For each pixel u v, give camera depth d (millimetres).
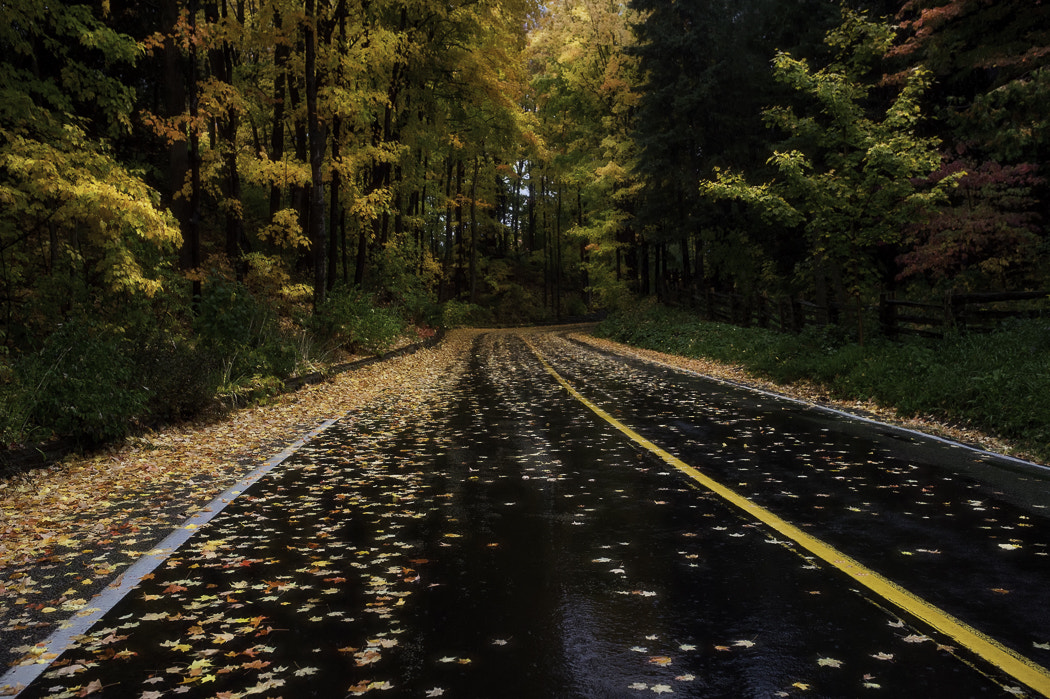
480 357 23672
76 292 10672
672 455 7789
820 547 4637
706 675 2979
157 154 23953
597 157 36625
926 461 7254
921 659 3086
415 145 28000
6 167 10445
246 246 26359
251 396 11891
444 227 52469
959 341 11984
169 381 9859
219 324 12812
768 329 21359
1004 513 5375
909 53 17859
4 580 4309
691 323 26531
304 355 15219
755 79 26578
